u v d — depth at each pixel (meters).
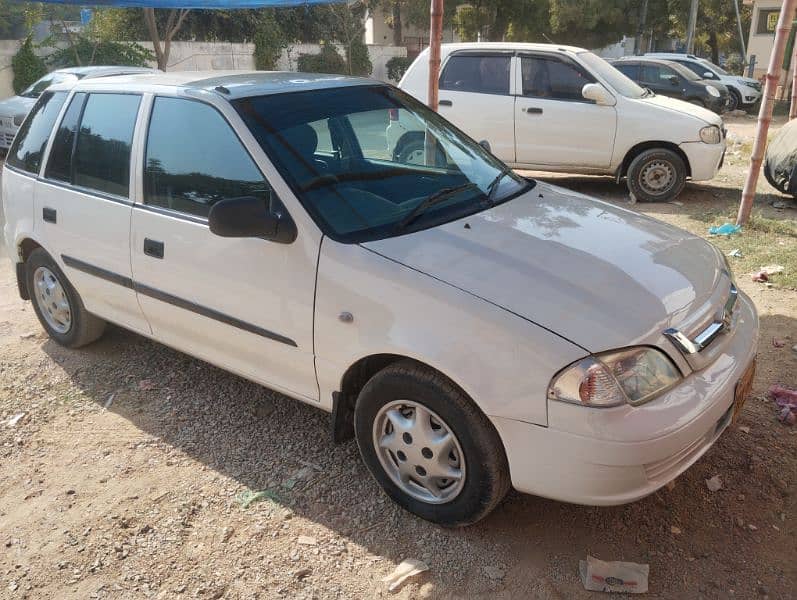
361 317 2.91
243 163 3.32
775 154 8.80
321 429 3.84
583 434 2.47
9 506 3.31
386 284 2.85
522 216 3.40
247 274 3.29
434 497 3.00
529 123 9.16
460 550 2.93
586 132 8.98
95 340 4.85
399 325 2.80
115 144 3.99
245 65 26.19
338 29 30.06
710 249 3.48
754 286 5.71
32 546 3.05
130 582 2.83
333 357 3.06
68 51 20.06
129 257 3.87
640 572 2.74
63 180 4.34
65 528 3.14
